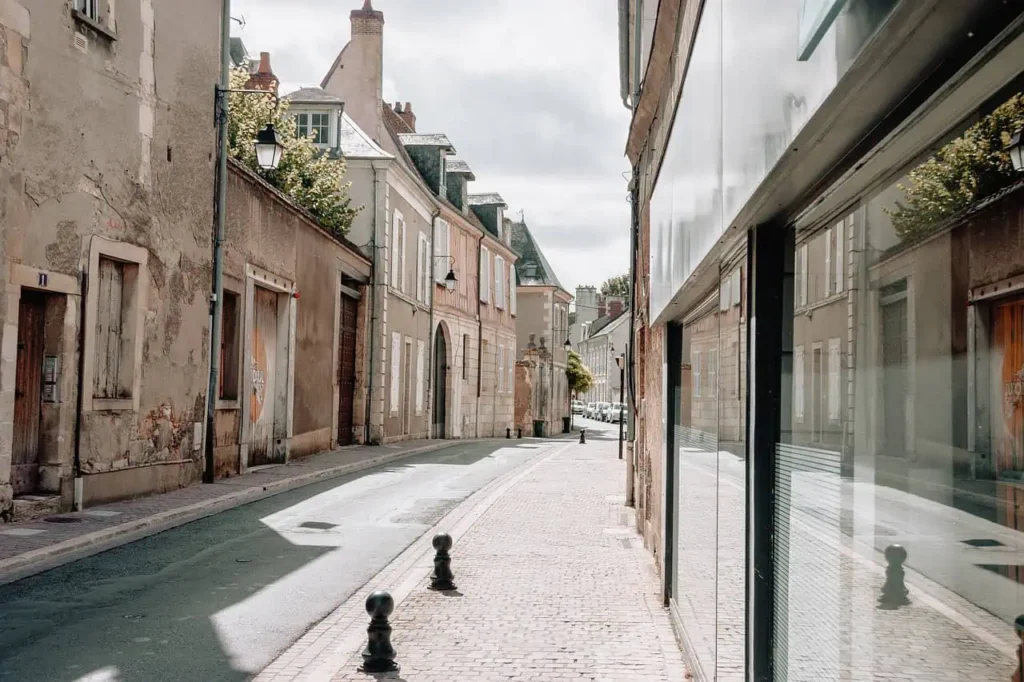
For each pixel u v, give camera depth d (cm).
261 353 1998
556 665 594
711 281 484
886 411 208
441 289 3891
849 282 235
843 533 239
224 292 1762
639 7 1275
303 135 2961
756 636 322
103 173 1286
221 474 1745
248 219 1842
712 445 477
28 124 1127
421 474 2070
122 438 1355
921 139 185
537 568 959
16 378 1162
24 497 1162
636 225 1447
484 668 587
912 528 192
